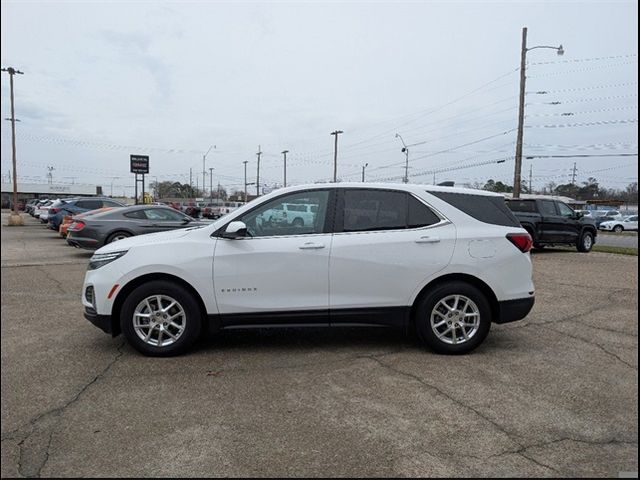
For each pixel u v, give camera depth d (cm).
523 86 2805
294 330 589
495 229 511
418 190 516
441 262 494
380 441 327
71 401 383
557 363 474
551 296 796
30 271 1045
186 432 337
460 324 499
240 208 508
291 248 487
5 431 336
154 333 489
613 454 311
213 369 454
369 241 493
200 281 482
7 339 541
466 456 309
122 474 288
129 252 489
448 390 408
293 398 392
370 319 497
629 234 4072
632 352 508
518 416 362
